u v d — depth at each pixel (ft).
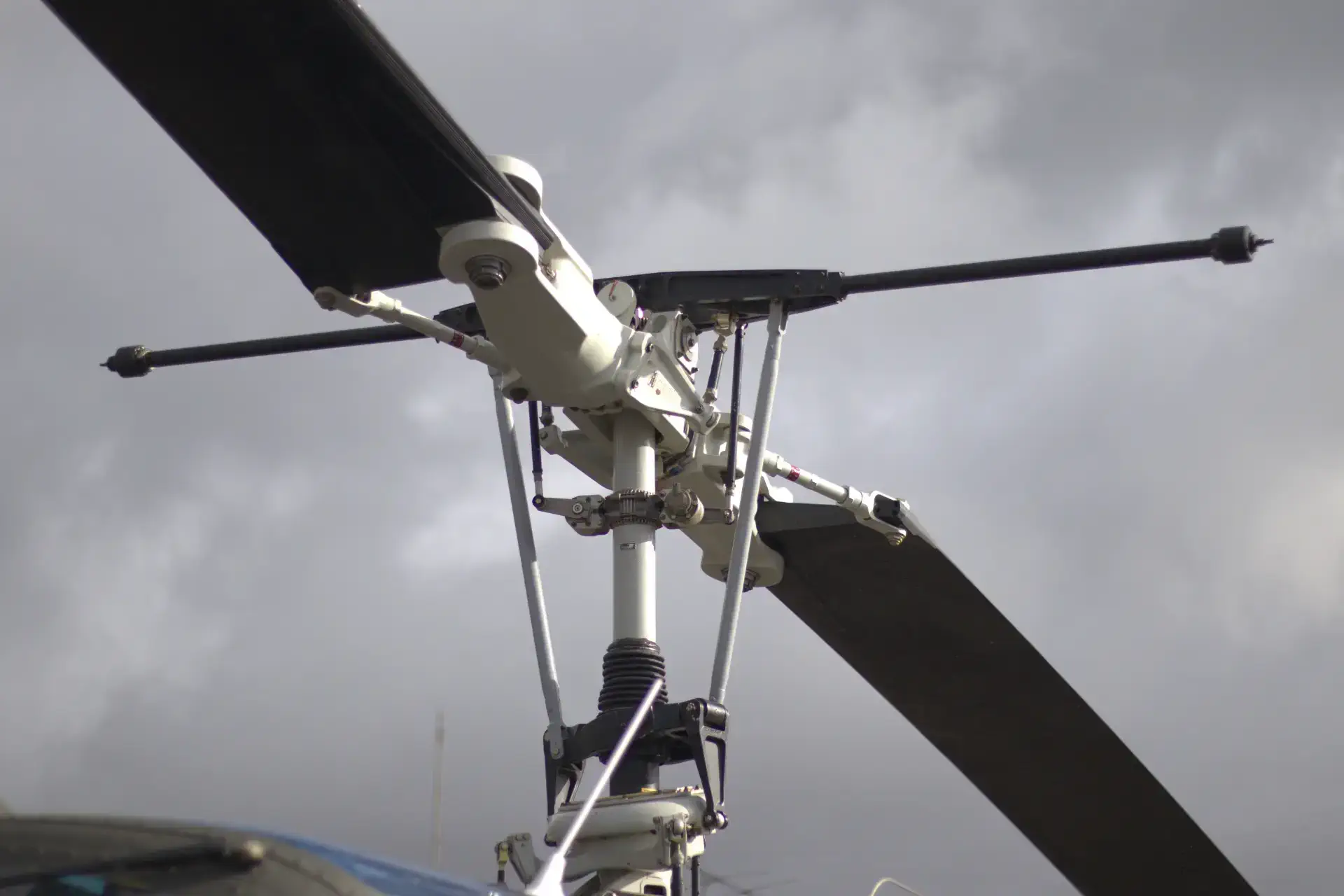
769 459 38.93
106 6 24.16
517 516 36.35
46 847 16.56
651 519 35.04
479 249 28.84
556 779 33.37
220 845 16.56
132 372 41.34
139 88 25.89
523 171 30.45
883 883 39.58
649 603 34.65
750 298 36.24
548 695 34.40
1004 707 50.39
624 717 33.04
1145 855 56.29
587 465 37.76
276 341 40.86
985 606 45.73
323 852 17.25
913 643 48.39
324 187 28.17
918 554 43.70
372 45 25.03
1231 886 56.59
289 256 30.17
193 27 24.67
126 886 16.20
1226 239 32.60
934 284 35.24
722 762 33.04
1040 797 54.49
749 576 45.62
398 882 17.34
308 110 26.37
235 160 27.53
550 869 20.21
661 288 36.86
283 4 24.16
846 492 41.16
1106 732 50.14
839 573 45.68
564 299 32.09
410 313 32.89
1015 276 34.63
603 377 34.24
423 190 28.17
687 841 31.89
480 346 34.45
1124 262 33.55
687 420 36.55
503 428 37.22
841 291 35.60
